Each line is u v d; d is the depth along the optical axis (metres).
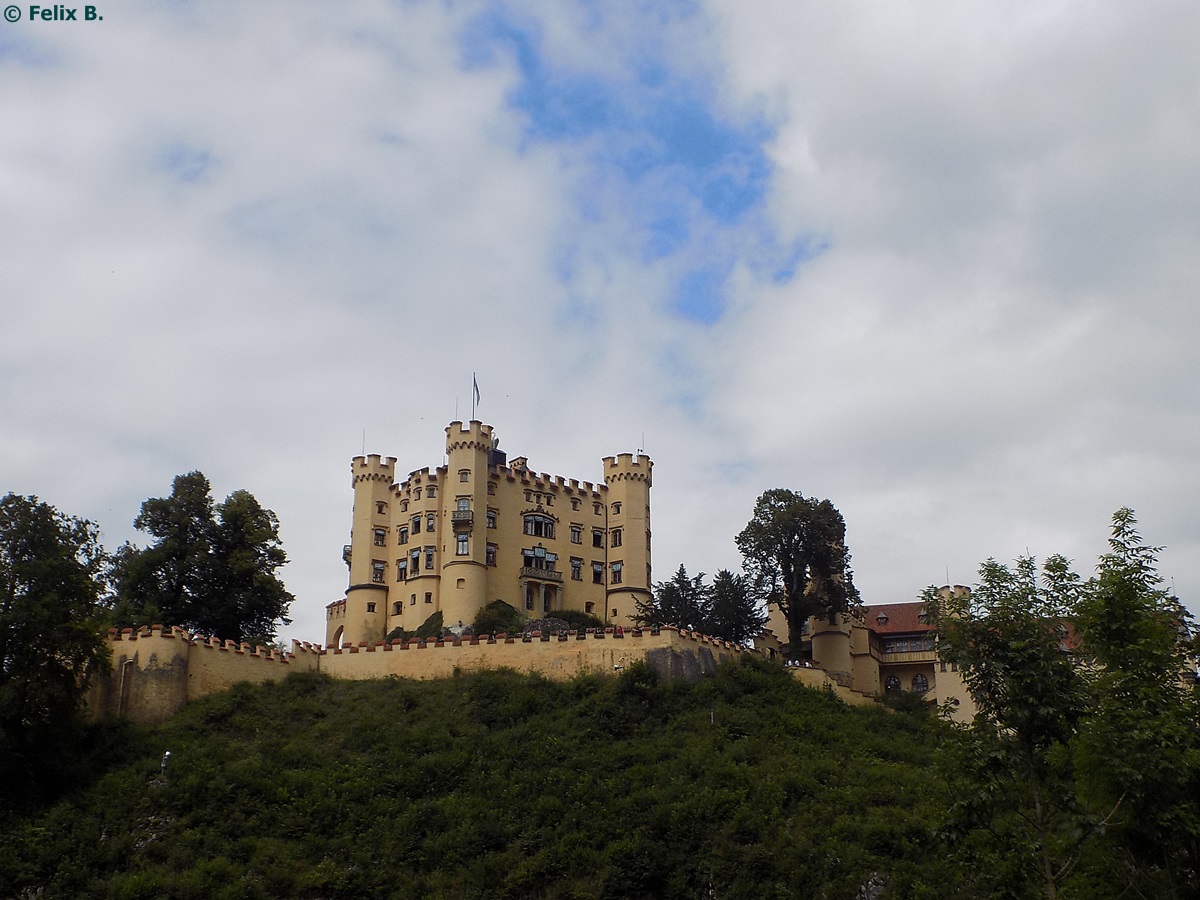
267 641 98.56
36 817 63.22
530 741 76.31
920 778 70.50
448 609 112.44
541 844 64.69
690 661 86.50
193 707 78.06
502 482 118.94
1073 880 43.25
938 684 97.88
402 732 77.00
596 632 86.94
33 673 67.12
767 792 67.88
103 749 70.38
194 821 64.56
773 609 119.00
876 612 120.81
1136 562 46.31
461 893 61.53
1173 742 41.41
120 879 59.06
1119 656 44.56
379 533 121.56
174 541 97.19
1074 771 43.59
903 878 58.84
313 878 60.91
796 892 59.94
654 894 62.00
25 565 68.19
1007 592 45.38
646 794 68.44
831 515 107.50
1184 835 41.59
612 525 124.25
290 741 75.56
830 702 87.50
